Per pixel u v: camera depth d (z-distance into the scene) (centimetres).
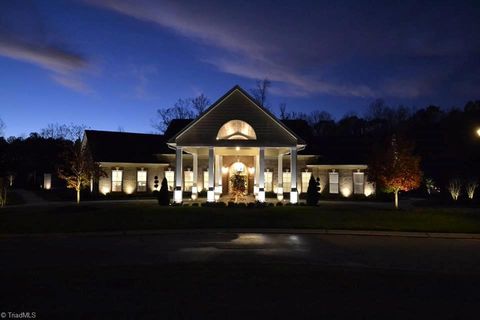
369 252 1310
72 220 1989
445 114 6750
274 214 2164
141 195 3641
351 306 702
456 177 3484
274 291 791
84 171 3122
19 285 826
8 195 3925
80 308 678
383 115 7331
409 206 2806
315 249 1362
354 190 3569
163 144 3816
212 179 2603
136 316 639
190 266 1032
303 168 3666
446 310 687
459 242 1572
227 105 2636
